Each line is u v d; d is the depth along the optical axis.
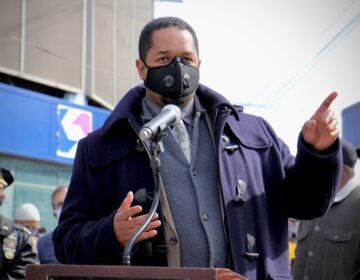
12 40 17.83
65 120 16.69
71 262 3.58
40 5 18.55
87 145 3.85
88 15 19.92
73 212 3.76
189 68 3.63
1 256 6.52
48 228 16.44
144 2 21.28
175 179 3.64
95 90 20.14
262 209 3.66
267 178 3.78
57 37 18.98
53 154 16.38
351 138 9.74
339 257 5.59
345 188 5.73
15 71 17.86
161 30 3.70
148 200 3.61
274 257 3.66
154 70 3.64
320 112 3.48
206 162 3.70
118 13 21.05
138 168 3.68
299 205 3.77
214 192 3.65
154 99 3.79
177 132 3.75
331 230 5.67
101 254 3.36
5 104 15.44
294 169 3.70
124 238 3.23
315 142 3.51
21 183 15.89
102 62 20.44
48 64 18.72
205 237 3.54
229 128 3.77
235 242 3.54
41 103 16.17
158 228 3.54
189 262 3.51
